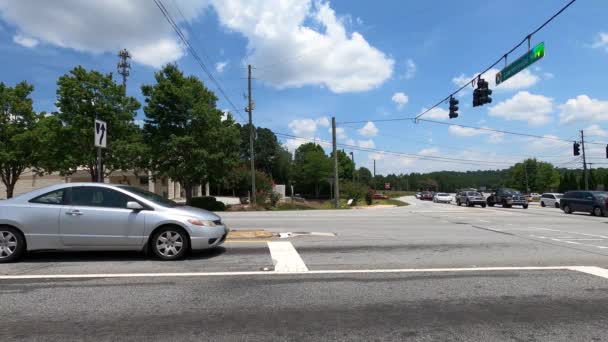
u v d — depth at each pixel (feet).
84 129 83.30
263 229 45.52
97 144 35.19
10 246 25.68
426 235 40.45
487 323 15.60
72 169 91.40
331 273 23.36
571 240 37.42
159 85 97.91
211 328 15.02
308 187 271.69
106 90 86.63
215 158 98.37
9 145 88.38
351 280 21.81
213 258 27.43
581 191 84.28
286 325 15.34
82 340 13.93
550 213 86.12
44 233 25.63
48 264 25.40
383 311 16.90
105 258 27.22
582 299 18.57
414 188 522.06
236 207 111.45
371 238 37.65
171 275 22.71
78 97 84.38
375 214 77.25
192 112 96.58
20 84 90.94
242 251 29.99
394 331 14.80
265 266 25.08
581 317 16.26
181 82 99.60
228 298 18.58
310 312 16.76
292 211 92.53
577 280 21.91
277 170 273.75
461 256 28.81
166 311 16.80
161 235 26.48
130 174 141.90
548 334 14.56
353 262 26.43
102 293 19.25
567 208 86.74
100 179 35.50
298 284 20.98
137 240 26.27
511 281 21.68
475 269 24.52
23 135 84.94
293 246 32.42
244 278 22.15
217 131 99.96
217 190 230.27
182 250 26.55
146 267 24.66
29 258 27.07
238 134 104.99
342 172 319.06
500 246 33.47
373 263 26.18
